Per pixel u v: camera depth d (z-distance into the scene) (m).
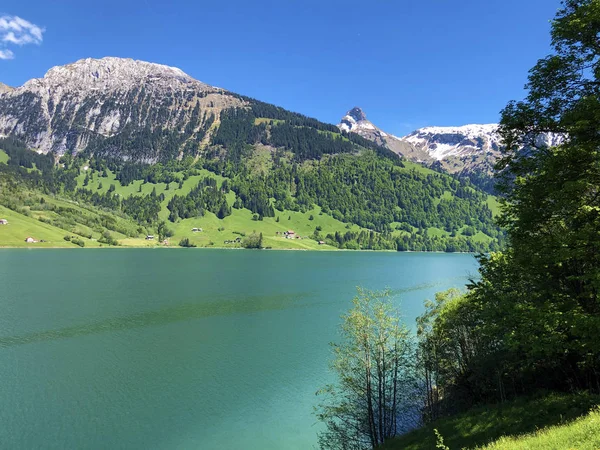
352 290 115.19
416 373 36.97
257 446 34.38
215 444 34.41
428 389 35.53
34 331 65.19
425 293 114.81
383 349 33.66
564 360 23.70
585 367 21.30
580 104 18.80
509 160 23.08
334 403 40.69
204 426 37.28
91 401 41.12
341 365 35.66
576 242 18.75
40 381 45.53
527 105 21.48
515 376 28.25
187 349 58.44
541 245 20.95
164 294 102.19
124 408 39.97
